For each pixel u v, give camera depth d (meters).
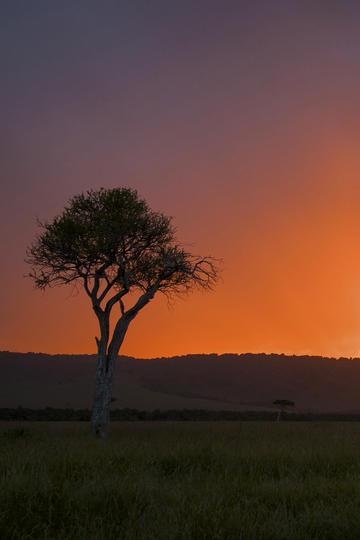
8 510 5.99
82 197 26.70
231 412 85.19
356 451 12.27
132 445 13.66
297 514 6.42
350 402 176.88
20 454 10.62
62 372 175.88
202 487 7.71
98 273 26.52
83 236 25.62
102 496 6.70
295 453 11.54
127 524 5.68
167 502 6.78
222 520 5.93
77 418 64.12
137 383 176.12
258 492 7.55
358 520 6.02
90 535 5.39
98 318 26.44
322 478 8.86
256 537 5.50
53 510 6.19
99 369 25.48
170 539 5.25
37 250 26.69
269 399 172.50
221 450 11.77
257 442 15.56
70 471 8.56
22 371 172.75
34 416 63.97
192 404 133.25
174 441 15.96
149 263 27.89
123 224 25.08
